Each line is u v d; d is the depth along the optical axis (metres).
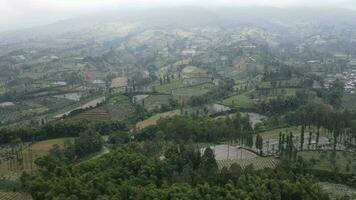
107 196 199.38
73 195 197.62
